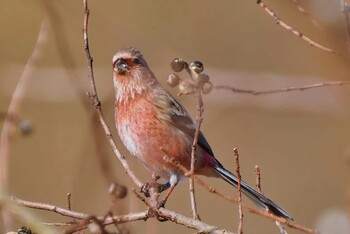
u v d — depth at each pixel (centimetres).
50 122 1630
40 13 1723
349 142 1251
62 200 1530
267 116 1684
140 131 1023
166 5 1725
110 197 736
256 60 1695
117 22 1686
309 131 1680
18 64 1681
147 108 1021
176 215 862
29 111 1631
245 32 1711
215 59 1697
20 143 1573
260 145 1689
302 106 1606
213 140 1691
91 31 1686
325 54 1220
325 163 1641
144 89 1028
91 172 967
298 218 1606
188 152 1019
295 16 1227
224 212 1551
